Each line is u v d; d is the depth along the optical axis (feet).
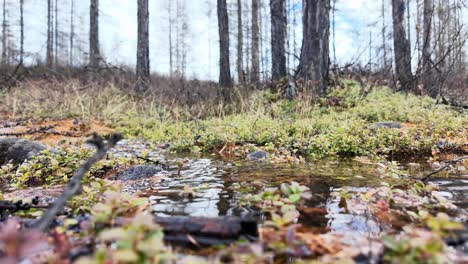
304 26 24.82
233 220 3.76
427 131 12.65
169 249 3.28
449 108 19.29
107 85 31.09
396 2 30.55
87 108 23.02
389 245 2.79
